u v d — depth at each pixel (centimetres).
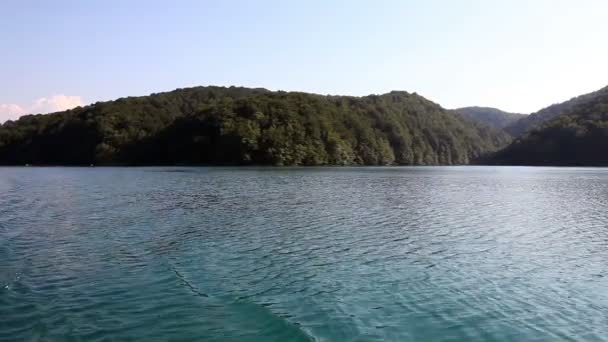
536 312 1309
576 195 4653
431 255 1956
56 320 1175
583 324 1229
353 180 6856
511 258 1920
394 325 1196
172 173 8800
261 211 3238
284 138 13525
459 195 4594
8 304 1281
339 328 1167
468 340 1119
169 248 2019
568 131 14775
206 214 3072
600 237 2375
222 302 1331
